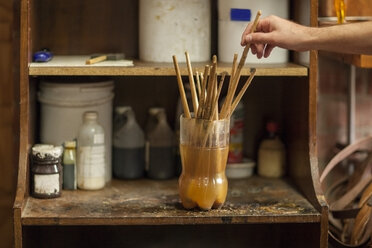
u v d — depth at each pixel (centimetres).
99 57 220
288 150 242
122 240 253
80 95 226
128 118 237
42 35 239
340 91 256
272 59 224
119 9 241
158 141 236
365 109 258
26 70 201
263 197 215
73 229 251
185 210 200
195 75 210
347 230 229
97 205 205
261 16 222
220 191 198
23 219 192
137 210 200
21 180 199
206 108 192
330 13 231
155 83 247
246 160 246
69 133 227
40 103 233
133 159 236
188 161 197
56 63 212
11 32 246
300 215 196
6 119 250
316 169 209
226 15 224
